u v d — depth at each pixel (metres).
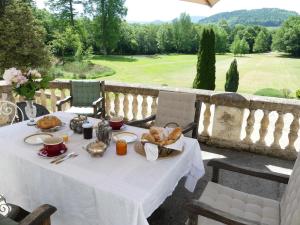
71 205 1.98
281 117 4.08
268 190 3.31
